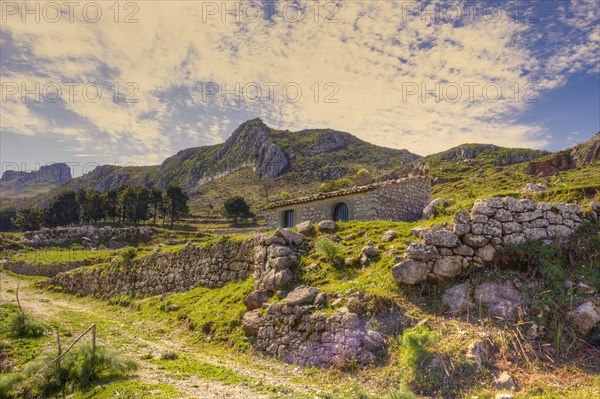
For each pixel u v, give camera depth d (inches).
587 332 370.6
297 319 489.4
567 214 502.6
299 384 388.5
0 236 2395.4
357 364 399.9
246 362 478.3
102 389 368.8
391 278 505.0
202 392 355.6
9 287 1430.9
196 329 630.5
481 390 325.7
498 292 438.0
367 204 930.7
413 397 302.8
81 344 430.0
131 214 3673.7
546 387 320.2
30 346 516.7
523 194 783.7
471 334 387.2
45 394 377.1
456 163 4933.6
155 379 396.8
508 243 481.1
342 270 585.3
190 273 894.4
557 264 455.8
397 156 7805.1
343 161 7554.1
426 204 1160.2
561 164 3339.1
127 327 717.9
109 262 1262.3
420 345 363.9
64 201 3779.5
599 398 298.2
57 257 1907.0
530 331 381.4
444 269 471.2
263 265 660.7
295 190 6063.0
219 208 5118.1
